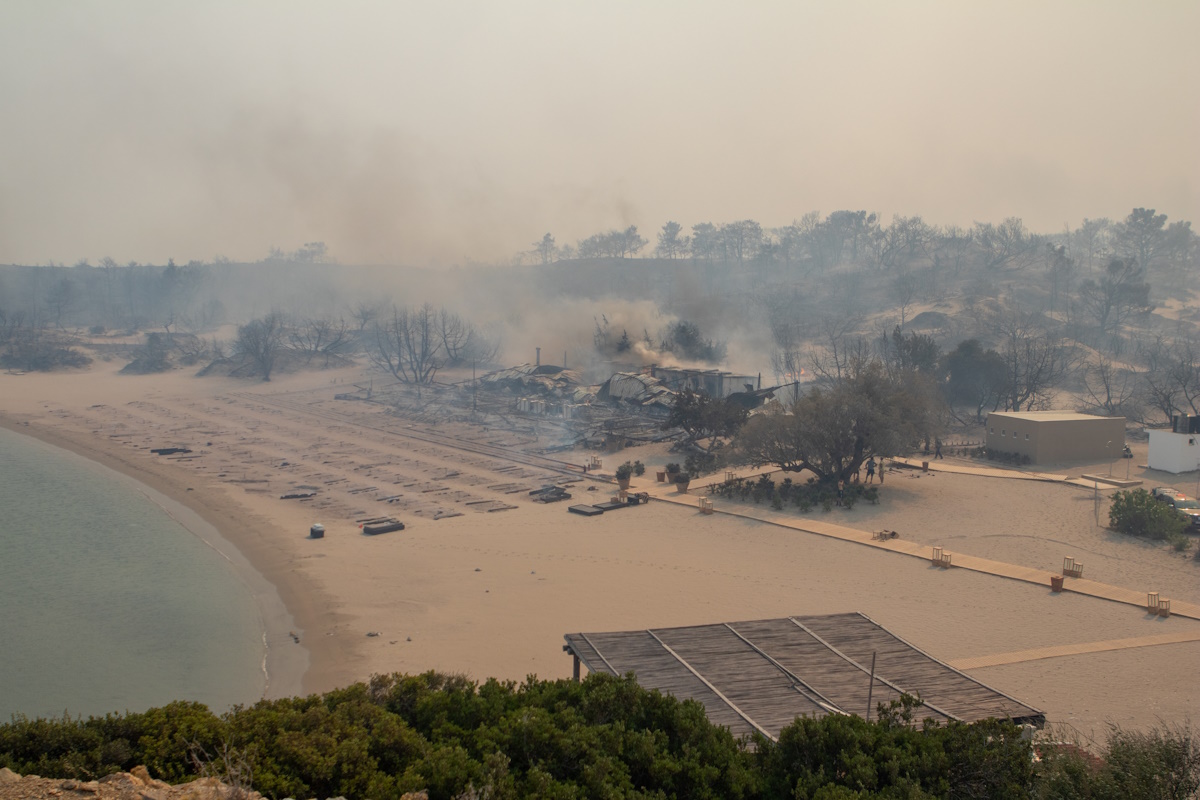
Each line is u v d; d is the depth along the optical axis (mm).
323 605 50000
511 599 50312
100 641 45781
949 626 44938
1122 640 42688
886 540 60781
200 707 24000
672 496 75688
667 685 30438
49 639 46125
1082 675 38688
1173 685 37594
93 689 40062
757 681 30953
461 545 61719
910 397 78625
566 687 28047
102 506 76625
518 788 21281
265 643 45125
